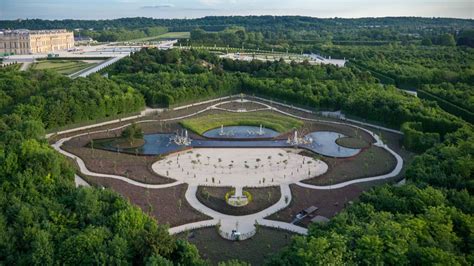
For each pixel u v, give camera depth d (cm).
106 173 16700
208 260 10369
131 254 9650
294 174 17100
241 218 13600
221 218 13575
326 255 8688
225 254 11562
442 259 8494
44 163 13925
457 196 11606
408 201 11562
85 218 11088
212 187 15675
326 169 17662
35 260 9325
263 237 12462
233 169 17500
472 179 13012
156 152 19162
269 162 18350
